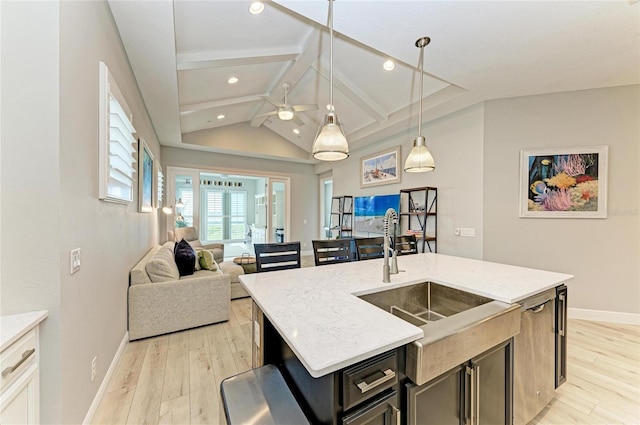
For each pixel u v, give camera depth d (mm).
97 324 1720
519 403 1483
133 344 2531
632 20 2006
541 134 3266
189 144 5812
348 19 2094
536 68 2703
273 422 987
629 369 2154
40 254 1209
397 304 1753
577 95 3135
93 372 1646
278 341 1350
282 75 3982
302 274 1985
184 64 2992
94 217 1664
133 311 2576
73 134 1368
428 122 4328
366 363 941
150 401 1781
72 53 1359
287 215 7633
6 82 1185
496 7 1927
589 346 2502
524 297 1506
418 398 1054
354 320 1163
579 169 3119
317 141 1883
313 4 1955
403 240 3053
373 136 5160
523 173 3330
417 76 3510
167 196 5984
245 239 10922
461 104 3621
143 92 3266
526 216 3320
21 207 1193
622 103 2998
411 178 4684
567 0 1837
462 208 3818
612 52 2420
